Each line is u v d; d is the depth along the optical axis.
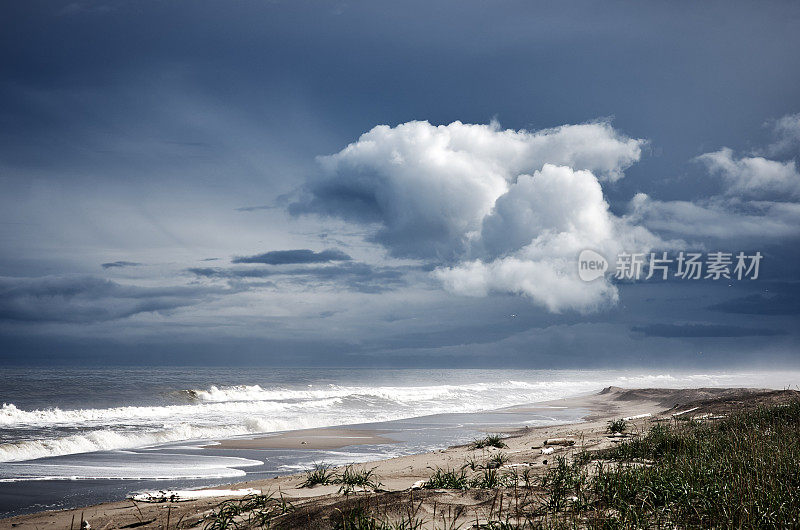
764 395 19.67
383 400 36.69
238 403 31.25
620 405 33.06
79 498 10.38
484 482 7.75
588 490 6.82
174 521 6.93
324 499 7.24
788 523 5.18
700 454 8.46
